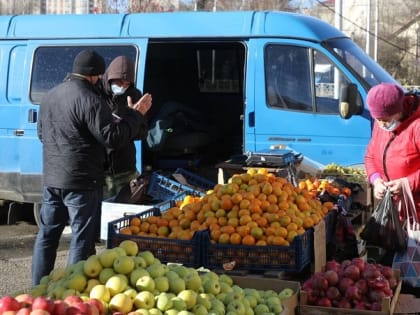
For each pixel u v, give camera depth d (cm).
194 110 1059
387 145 540
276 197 571
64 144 604
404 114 527
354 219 718
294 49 918
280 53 923
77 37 1004
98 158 617
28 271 817
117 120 607
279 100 920
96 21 1003
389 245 534
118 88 705
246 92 931
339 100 891
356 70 903
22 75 1020
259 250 529
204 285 437
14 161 1019
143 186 792
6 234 1017
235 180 590
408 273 538
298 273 540
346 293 467
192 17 960
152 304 391
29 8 3391
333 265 499
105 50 990
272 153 730
